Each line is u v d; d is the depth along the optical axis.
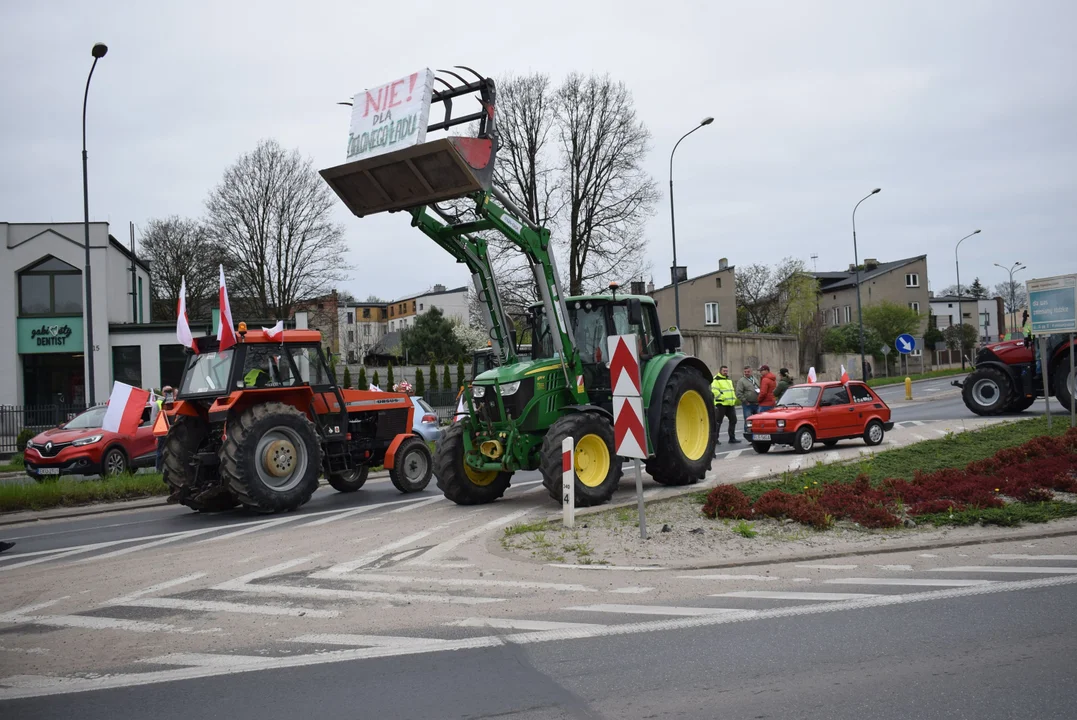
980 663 4.94
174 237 57.62
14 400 39.72
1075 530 8.64
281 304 48.38
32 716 4.56
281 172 48.16
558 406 12.05
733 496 10.04
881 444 18.55
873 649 5.24
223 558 8.98
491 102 10.91
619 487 13.47
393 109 10.89
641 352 13.18
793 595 6.62
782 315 65.25
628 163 38.38
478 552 8.63
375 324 104.81
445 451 12.32
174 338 41.00
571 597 6.76
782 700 4.44
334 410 14.23
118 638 6.05
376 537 9.87
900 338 36.12
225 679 5.05
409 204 11.28
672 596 6.71
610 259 38.25
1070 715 4.18
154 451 19.77
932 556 7.93
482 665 5.13
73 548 10.50
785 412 17.73
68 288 40.41
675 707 4.38
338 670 5.13
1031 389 22.39
